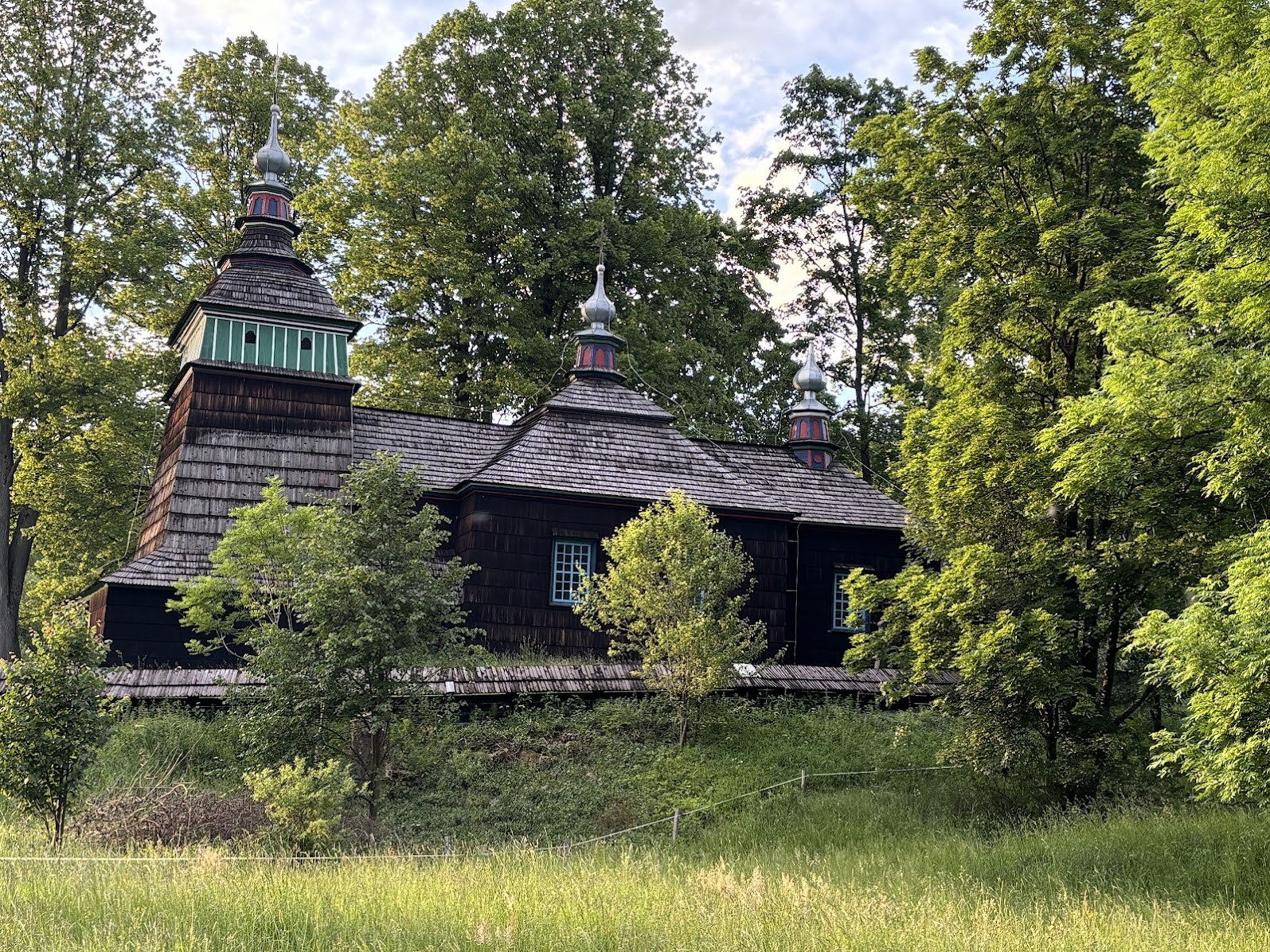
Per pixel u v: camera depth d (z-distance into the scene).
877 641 20.05
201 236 37.12
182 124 36.03
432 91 40.12
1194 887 12.84
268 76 38.88
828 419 38.50
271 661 16.30
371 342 38.12
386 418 30.20
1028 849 15.02
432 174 35.84
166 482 27.41
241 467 26.81
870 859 15.18
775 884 12.26
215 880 10.34
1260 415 12.04
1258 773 11.14
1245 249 12.51
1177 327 12.91
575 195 40.84
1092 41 18.20
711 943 8.66
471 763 19.38
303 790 13.84
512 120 39.94
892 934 9.24
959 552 17.94
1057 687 16.89
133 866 11.26
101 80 34.91
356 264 36.00
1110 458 13.62
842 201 44.94
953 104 19.48
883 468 45.69
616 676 22.64
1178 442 14.12
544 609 27.06
